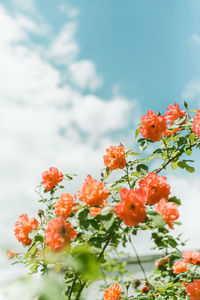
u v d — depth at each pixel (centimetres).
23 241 180
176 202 169
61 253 122
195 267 259
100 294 266
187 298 231
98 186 166
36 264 164
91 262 59
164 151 217
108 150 209
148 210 144
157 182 166
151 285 264
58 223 132
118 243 192
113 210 148
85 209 165
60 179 216
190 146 210
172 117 218
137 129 214
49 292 53
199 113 206
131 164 210
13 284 53
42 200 216
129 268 408
